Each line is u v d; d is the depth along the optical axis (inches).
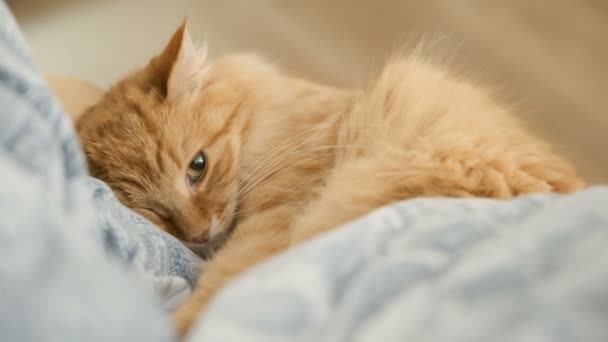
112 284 11.9
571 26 31.9
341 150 27.1
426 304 13.0
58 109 17.1
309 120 28.0
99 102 27.7
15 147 14.5
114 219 21.7
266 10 35.6
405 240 16.6
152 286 21.5
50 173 14.9
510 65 32.1
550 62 31.9
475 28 32.9
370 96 27.7
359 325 13.0
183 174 26.0
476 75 31.8
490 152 24.3
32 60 17.9
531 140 25.7
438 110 26.0
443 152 24.3
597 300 12.3
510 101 31.3
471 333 12.0
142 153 25.7
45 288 10.8
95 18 37.4
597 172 30.4
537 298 12.6
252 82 28.2
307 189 26.8
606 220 15.1
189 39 26.5
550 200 19.4
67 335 10.6
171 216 26.0
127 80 27.6
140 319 11.7
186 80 26.5
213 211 26.4
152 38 36.5
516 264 13.6
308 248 16.0
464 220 17.6
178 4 36.6
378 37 34.1
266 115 28.0
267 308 13.5
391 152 24.9
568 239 14.5
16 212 11.5
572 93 31.4
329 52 34.6
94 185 23.0
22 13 38.3
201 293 22.3
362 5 34.4
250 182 27.2
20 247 11.0
